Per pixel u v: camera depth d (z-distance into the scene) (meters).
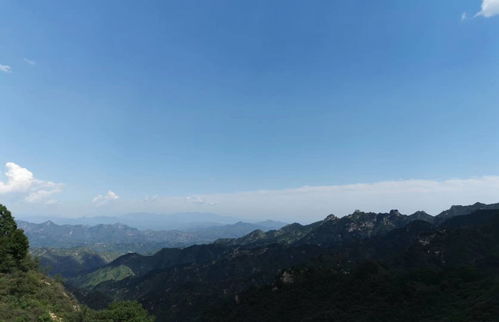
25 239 77.31
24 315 53.47
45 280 74.56
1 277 65.25
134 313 71.38
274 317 120.19
